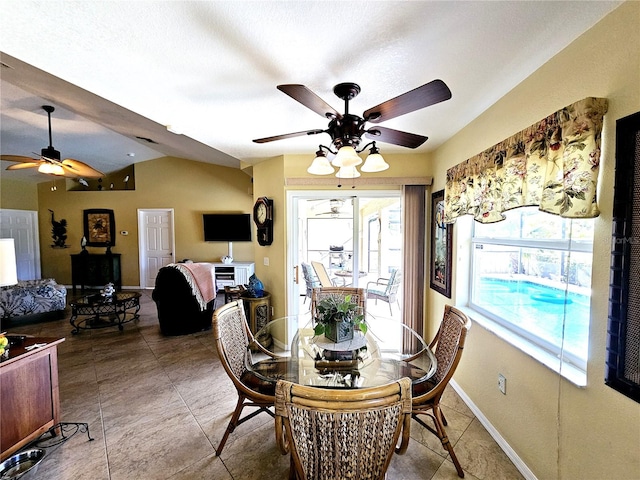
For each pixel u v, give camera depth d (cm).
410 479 174
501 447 198
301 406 104
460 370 261
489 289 241
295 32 134
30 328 440
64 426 220
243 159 382
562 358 152
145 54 150
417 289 346
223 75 172
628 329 115
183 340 396
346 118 169
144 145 592
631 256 113
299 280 372
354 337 221
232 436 212
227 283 648
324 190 351
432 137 285
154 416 234
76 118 440
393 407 107
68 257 725
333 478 113
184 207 707
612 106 123
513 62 160
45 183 715
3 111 401
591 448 133
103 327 440
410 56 154
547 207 146
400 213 361
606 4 119
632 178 113
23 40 137
